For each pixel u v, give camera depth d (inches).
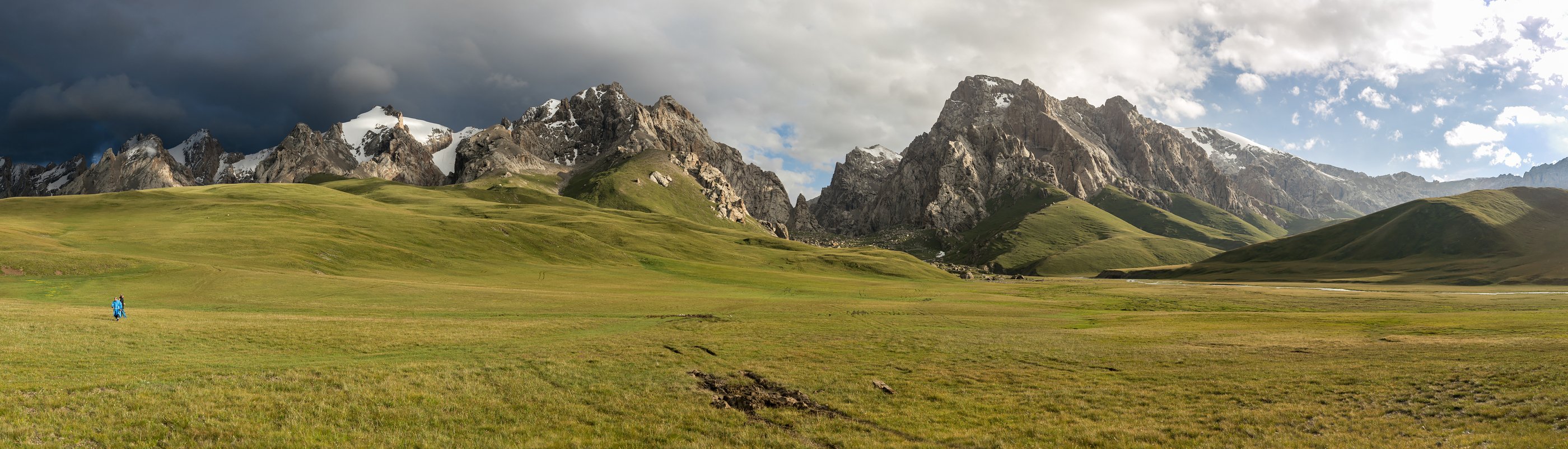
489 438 960.3
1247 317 3132.4
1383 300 4751.5
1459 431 1025.5
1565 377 1299.2
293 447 866.1
